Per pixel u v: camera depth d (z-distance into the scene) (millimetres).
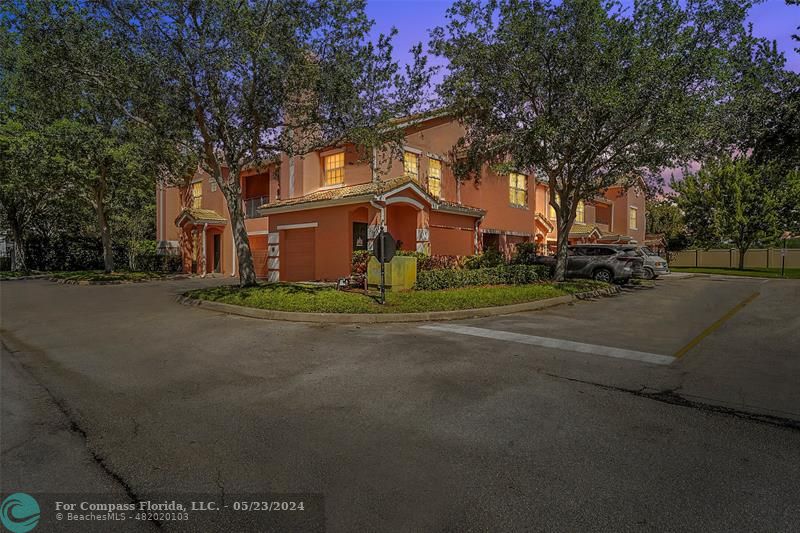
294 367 6285
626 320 9969
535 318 10289
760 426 4230
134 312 11453
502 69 13602
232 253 24781
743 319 9922
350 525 2791
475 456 3670
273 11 11359
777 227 28453
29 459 3705
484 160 17250
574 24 12492
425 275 14133
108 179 22500
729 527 2736
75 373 6074
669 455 3662
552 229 28047
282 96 12375
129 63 11039
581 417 4461
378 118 12844
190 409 4766
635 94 11641
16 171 19906
